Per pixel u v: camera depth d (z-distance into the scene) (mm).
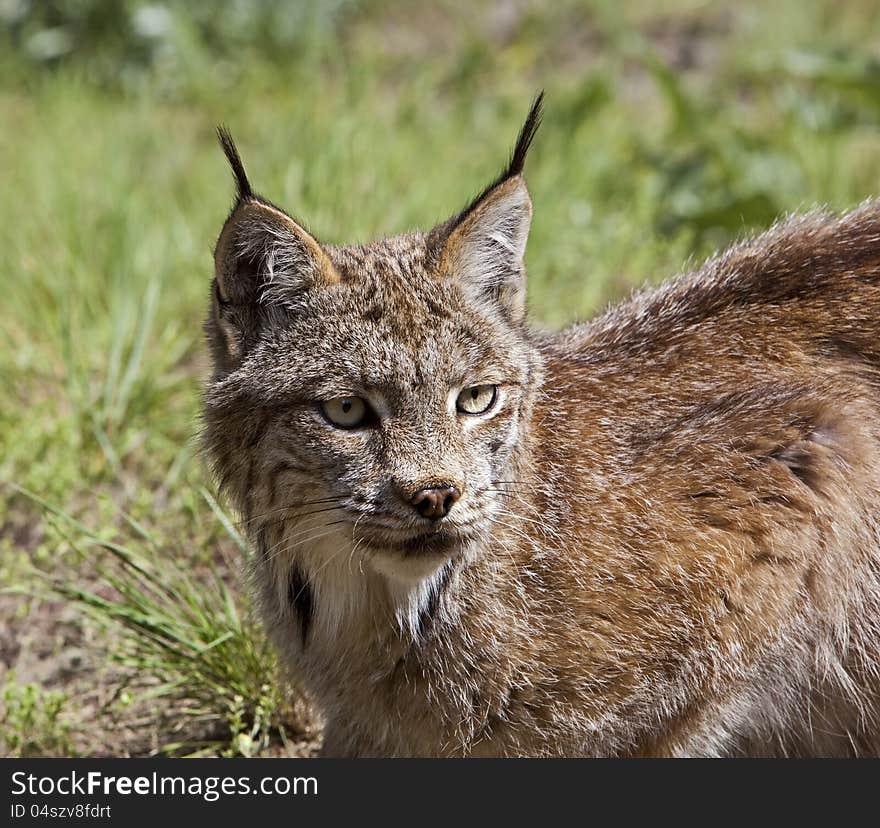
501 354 8148
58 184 16609
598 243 14766
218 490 8875
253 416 8070
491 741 8555
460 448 7871
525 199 8414
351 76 20672
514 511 8305
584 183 16391
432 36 24406
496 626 8281
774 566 8484
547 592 8336
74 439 12070
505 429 8164
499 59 22688
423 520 7680
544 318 13477
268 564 8562
